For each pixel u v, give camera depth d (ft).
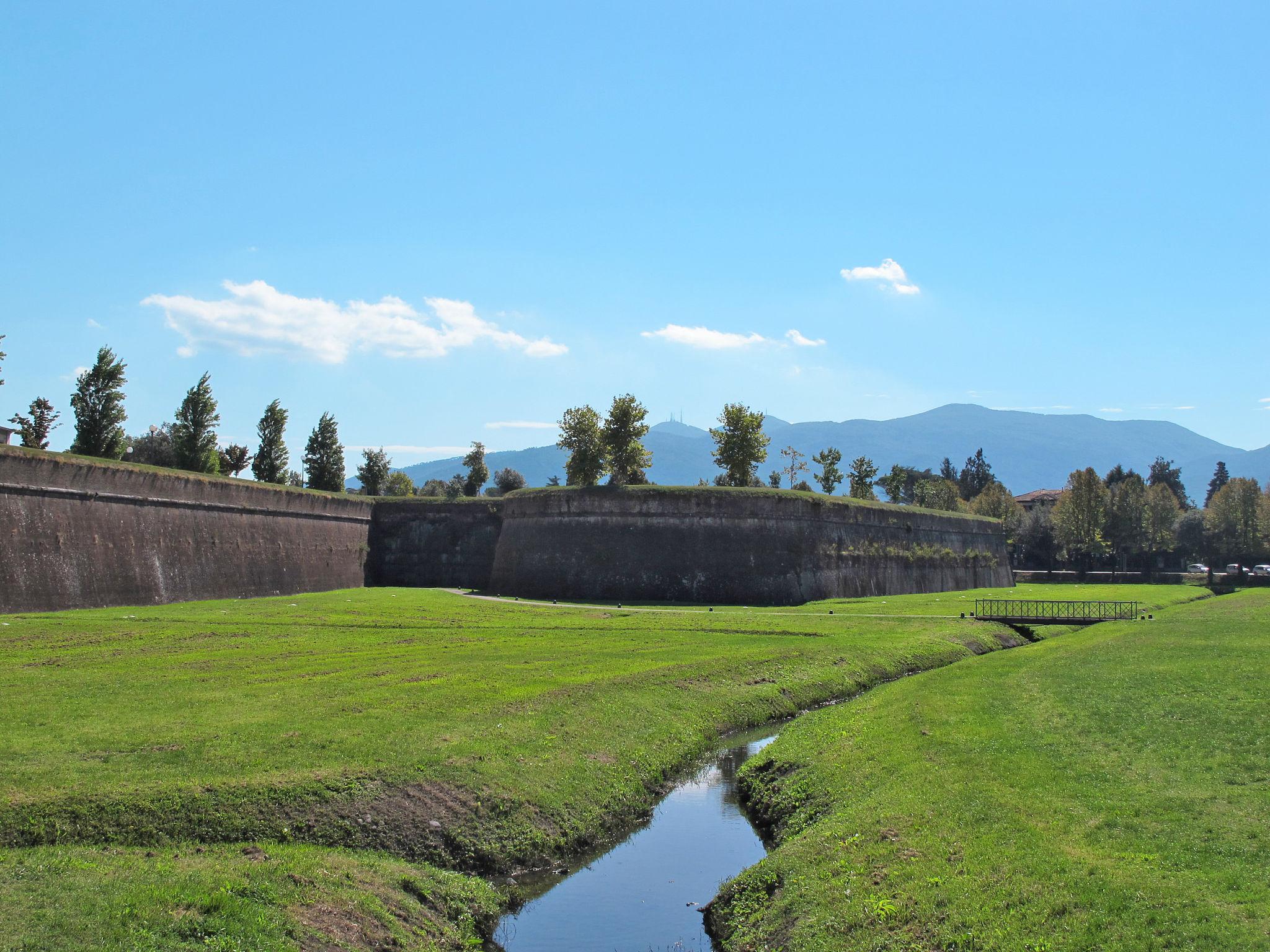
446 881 81.92
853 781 103.19
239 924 65.51
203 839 79.92
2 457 217.36
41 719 107.65
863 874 76.84
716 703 150.82
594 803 103.96
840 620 257.14
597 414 396.78
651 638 209.67
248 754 96.17
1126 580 561.43
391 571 394.73
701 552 336.49
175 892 67.62
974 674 164.96
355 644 185.88
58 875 68.85
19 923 61.46
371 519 397.39
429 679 145.07
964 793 89.20
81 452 331.16
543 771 105.60
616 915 82.17
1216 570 625.82
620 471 398.83
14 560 216.74
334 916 70.74
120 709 114.62
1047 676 156.04
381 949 69.51
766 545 340.18
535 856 91.76
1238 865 68.85
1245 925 59.47
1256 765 93.20
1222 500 547.90
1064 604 317.42
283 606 257.55
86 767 89.20
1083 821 80.02
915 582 414.82
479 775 99.45
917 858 76.74
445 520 398.01
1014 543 632.79
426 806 91.81
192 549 279.69
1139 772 93.45
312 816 85.66
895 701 142.82
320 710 118.11
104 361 336.90
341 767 94.32
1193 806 81.82
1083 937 60.70
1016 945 61.36
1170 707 121.90
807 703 164.66
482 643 193.98
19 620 196.54
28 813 78.18
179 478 276.82
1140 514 564.30
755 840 100.58
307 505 348.59
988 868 71.92
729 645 199.72
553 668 160.97
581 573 340.59
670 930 79.56
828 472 558.97
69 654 157.28
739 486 421.59
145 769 89.51
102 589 240.94
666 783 118.83
